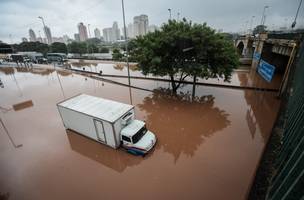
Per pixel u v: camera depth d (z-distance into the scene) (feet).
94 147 42.47
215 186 30.25
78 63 192.34
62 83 105.70
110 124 37.17
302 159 15.93
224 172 33.27
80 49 251.39
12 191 31.50
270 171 27.20
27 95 84.99
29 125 55.11
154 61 61.62
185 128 50.14
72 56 247.70
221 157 37.42
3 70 152.25
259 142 42.09
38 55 206.08
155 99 73.77
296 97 35.99
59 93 86.74
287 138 27.68
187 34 59.31
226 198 27.96
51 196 29.99
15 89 95.61
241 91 78.74
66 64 172.76
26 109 68.13
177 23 65.57
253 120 52.90
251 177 31.68
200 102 68.54
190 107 64.44
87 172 34.94
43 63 192.13
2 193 31.19
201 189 29.81
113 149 41.06
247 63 130.82
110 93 83.76
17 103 75.31
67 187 31.63
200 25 62.49
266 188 24.34
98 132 41.24
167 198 28.45
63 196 29.84
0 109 69.62
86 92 86.74
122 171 34.73
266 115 55.83
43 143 45.19
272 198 19.01
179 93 79.71
